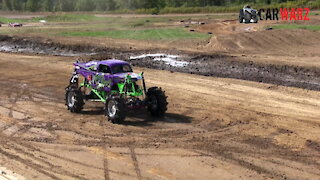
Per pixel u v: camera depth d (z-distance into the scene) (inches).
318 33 1207.6
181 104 592.4
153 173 362.3
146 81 749.3
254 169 369.4
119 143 438.0
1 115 550.6
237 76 782.5
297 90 663.1
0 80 786.2
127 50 1085.8
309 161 384.8
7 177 355.6
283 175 356.8
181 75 799.1
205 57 948.6
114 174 361.1
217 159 392.2
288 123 496.7
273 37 1168.2
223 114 539.2
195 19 1905.8
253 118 519.2
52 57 1076.5
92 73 547.8
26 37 1374.3
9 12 3398.1
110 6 3449.8
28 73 855.7
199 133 465.7
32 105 599.8
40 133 475.5
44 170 371.9
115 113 496.4
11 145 438.6
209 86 703.1
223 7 2657.5
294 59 900.0
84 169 373.1
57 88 709.3
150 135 460.8
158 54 1016.9
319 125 487.2
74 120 521.3
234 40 1144.8
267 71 811.4
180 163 383.9
